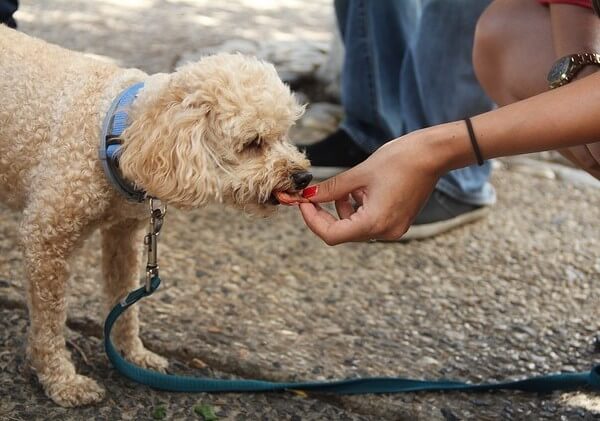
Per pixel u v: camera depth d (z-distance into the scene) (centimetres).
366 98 185
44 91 121
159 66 258
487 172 184
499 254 173
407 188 106
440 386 130
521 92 135
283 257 165
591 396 132
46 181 119
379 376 134
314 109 232
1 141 123
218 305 148
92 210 119
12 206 129
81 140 118
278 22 341
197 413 124
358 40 183
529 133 102
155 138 116
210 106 118
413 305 154
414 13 189
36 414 122
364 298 155
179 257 160
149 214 125
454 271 166
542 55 132
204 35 302
